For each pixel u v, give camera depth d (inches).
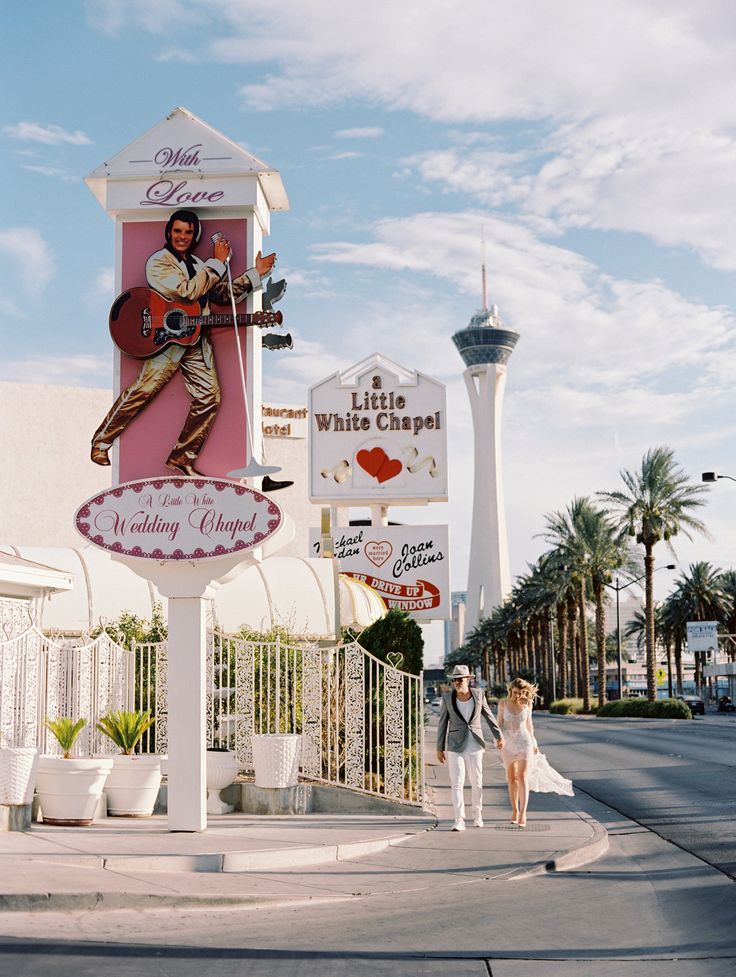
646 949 304.2
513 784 562.3
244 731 639.1
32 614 677.3
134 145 551.8
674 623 3580.2
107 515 521.0
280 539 538.6
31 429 1742.1
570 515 2780.5
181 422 545.3
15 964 271.7
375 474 1429.6
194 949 297.4
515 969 280.4
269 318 543.5
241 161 546.3
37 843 452.8
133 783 554.6
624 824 585.9
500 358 7017.7
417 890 397.4
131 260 555.8
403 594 1412.4
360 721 623.8
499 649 4301.2
